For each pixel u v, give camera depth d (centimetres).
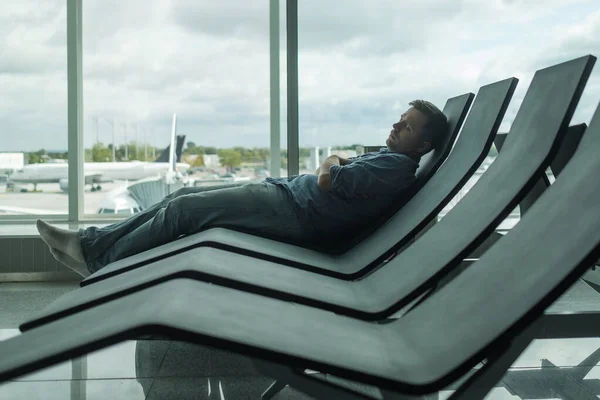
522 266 131
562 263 116
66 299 166
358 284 199
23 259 378
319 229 258
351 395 121
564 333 142
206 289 145
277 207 256
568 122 165
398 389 114
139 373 221
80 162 454
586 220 121
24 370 109
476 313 130
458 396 118
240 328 120
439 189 225
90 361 235
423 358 125
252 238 237
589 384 204
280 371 122
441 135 260
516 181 172
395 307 163
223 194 256
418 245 199
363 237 259
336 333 138
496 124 214
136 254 234
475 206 185
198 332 112
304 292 168
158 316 115
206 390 205
